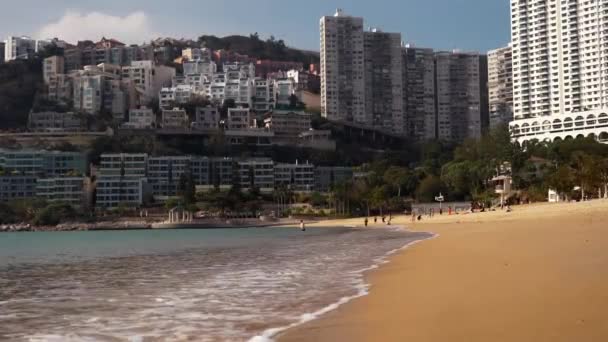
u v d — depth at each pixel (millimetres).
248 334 18875
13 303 27156
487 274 29688
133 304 26078
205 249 71625
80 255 66938
